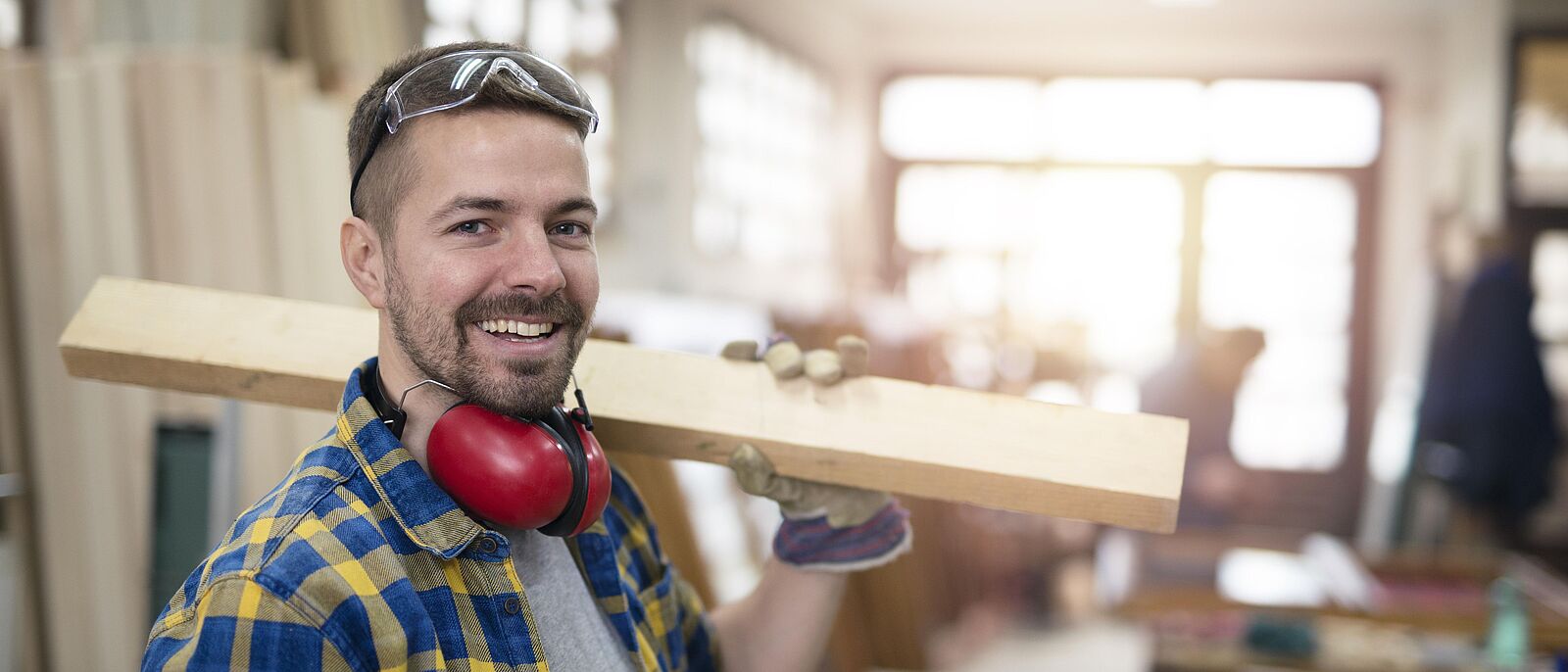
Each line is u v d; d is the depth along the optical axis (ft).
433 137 2.87
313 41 9.36
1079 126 28.25
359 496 2.83
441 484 2.97
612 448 3.85
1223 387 15.01
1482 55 21.25
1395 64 26.76
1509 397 16.47
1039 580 18.89
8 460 7.50
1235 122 27.63
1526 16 19.67
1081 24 27.73
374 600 2.67
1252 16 26.50
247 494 7.61
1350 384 27.30
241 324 3.84
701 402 3.75
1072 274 28.40
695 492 11.96
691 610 4.11
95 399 7.59
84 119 7.59
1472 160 21.53
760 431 3.67
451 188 2.85
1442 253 19.29
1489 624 9.23
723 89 20.56
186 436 6.21
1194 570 11.30
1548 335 19.77
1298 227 27.50
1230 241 27.76
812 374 3.77
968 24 28.27
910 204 29.19
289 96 8.24
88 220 7.60
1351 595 10.14
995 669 15.74
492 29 14.51
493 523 3.04
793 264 24.71
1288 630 8.41
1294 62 27.22
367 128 2.98
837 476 3.67
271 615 2.56
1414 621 9.35
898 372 17.37
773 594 4.07
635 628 3.56
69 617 7.60
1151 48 27.78
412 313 2.92
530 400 2.96
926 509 16.10
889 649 13.28
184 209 7.73
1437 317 18.53
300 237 8.23
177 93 7.72
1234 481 14.93
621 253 18.10
